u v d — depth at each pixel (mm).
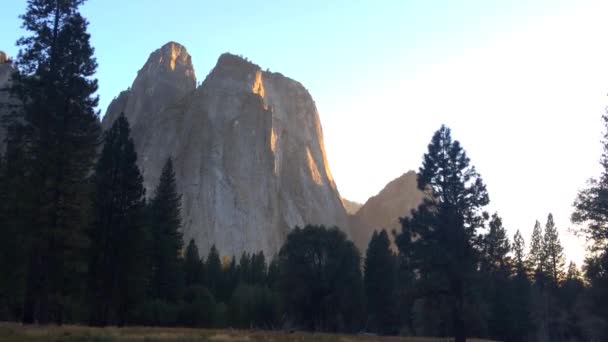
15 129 37500
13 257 45406
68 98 38188
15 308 59781
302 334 45219
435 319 49719
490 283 47938
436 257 43031
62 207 37656
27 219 36812
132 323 65125
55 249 38938
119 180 53125
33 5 38531
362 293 75312
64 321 60406
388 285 82625
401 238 45438
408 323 82188
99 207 51844
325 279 71688
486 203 44875
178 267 73188
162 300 69375
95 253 51344
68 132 38031
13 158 37469
